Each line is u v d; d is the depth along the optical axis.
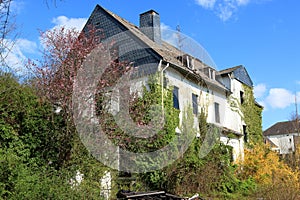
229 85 21.48
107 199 9.13
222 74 21.70
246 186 14.58
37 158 9.43
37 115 9.92
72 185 8.13
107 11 17.84
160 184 11.95
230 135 18.33
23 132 9.65
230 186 14.08
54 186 7.48
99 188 9.20
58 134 9.88
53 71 10.94
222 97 20.12
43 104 10.22
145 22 18.92
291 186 13.03
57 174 8.63
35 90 10.55
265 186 13.61
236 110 21.73
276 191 12.73
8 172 7.11
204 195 12.62
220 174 14.01
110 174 10.22
